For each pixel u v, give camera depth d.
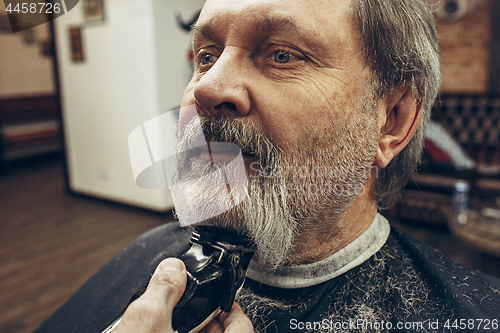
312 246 0.53
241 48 0.42
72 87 3.32
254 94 0.42
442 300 0.51
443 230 3.02
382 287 0.54
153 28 2.60
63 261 2.50
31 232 2.95
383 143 0.53
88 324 0.69
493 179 2.96
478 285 0.54
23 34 5.01
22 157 5.05
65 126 3.49
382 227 0.61
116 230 2.93
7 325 1.84
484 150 3.31
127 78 2.85
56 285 2.22
